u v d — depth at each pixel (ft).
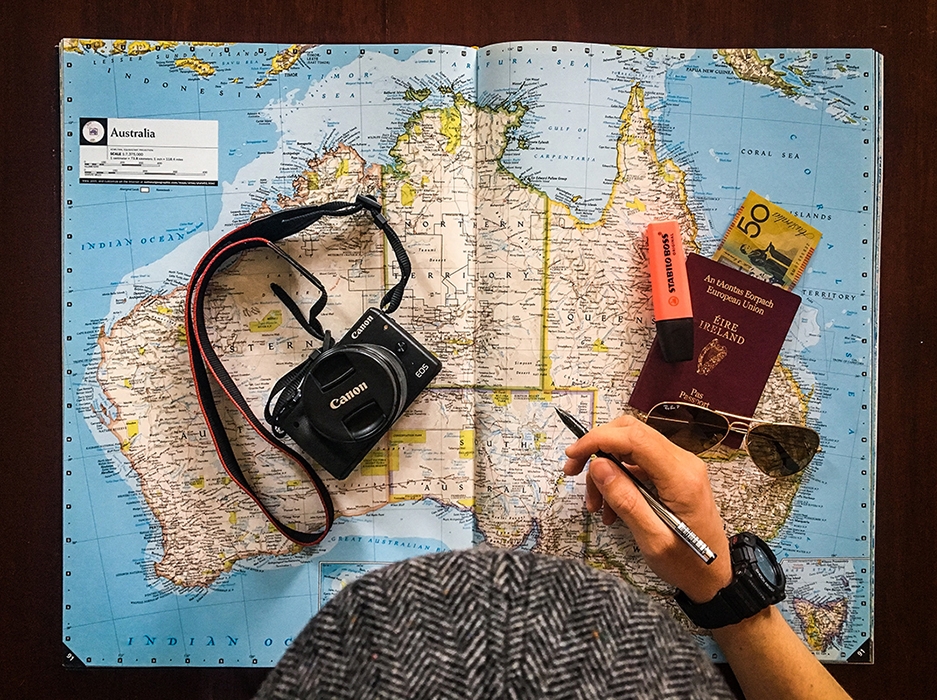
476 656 0.92
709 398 2.15
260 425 2.07
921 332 2.21
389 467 2.16
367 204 2.04
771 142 2.17
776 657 1.92
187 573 2.16
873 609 2.18
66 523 2.14
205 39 2.14
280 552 2.16
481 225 2.14
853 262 2.17
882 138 2.18
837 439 2.18
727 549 1.95
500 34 2.16
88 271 2.14
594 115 2.13
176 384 2.16
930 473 2.21
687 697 0.92
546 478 2.16
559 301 2.15
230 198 2.15
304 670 0.93
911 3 2.19
